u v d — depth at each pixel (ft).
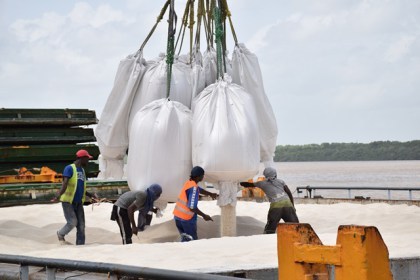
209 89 35.65
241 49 38.60
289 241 13.37
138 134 35.81
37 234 40.83
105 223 45.14
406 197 117.29
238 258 25.80
